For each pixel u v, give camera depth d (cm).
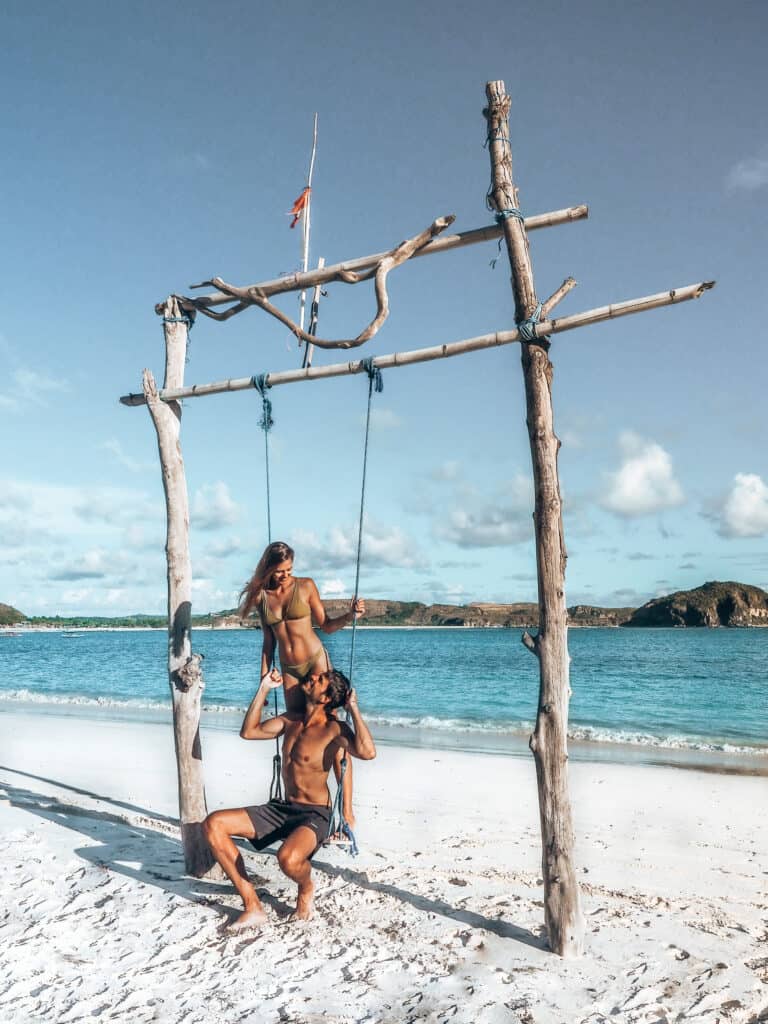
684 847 687
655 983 395
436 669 4134
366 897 517
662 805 872
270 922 474
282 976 403
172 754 1175
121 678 3550
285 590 520
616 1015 361
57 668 4369
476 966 414
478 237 516
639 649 6081
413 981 396
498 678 3528
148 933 458
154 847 638
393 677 3612
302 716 508
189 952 433
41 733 1443
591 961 421
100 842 648
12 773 997
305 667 522
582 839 718
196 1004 373
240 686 3016
